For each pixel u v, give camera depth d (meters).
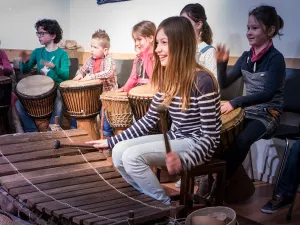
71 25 5.59
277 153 3.44
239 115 2.73
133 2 4.72
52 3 5.44
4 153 2.40
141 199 2.03
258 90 3.06
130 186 2.20
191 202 2.72
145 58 3.70
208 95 2.20
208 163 2.39
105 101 3.59
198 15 3.18
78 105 4.05
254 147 3.60
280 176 2.92
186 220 1.99
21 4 5.20
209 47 3.21
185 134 2.33
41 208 1.92
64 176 2.26
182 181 2.33
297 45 3.31
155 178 2.24
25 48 5.31
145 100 3.01
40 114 4.33
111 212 1.86
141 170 2.20
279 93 3.07
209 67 3.16
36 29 5.03
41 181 2.19
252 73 3.09
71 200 1.99
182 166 2.22
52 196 2.03
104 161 2.47
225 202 3.07
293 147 2.85
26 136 2.61
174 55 2.22
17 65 4.94
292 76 3.20
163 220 1.94
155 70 2.41
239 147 2.78
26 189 2.09
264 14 2.97
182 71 2.22
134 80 3.78
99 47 4.31
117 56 5.00
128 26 4.84
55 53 4.73
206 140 2.21
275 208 2.89
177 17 2.27
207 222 1.91
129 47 4.88
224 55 3.51
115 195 2.07
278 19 3.05
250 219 2.78
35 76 4.50
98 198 2.03
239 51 3.71
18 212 2.26
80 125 4.16
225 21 3.79
